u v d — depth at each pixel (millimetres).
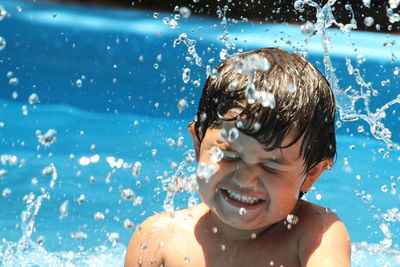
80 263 5691
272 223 3727
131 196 4070
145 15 17328
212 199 3676
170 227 4246
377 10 16703
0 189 7781
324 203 8180
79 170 8625
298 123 3523
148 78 13516
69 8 16391
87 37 15031
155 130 10953
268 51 4020
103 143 9969
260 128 3410
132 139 10328
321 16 6277
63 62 13789
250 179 3506
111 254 6039
